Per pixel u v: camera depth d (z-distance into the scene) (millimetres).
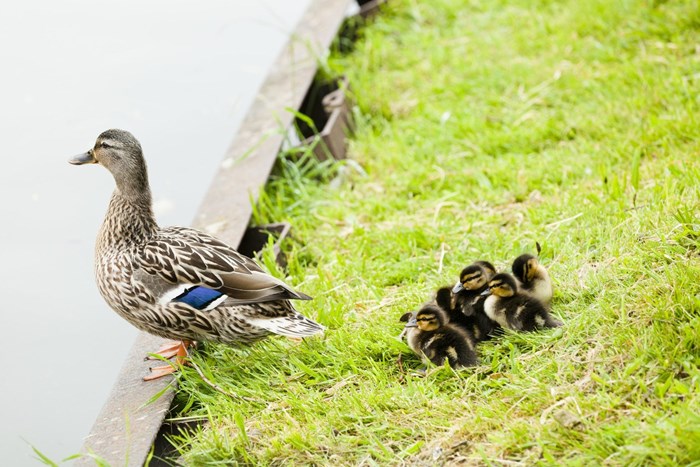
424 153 8836
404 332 5906
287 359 6000
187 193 9086
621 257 5961
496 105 9500
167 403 5707
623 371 5020
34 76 10867
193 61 11156
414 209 7938
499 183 7926
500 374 5391
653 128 7863
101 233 6266
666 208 6273
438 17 11867
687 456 4301
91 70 10969
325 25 11062
